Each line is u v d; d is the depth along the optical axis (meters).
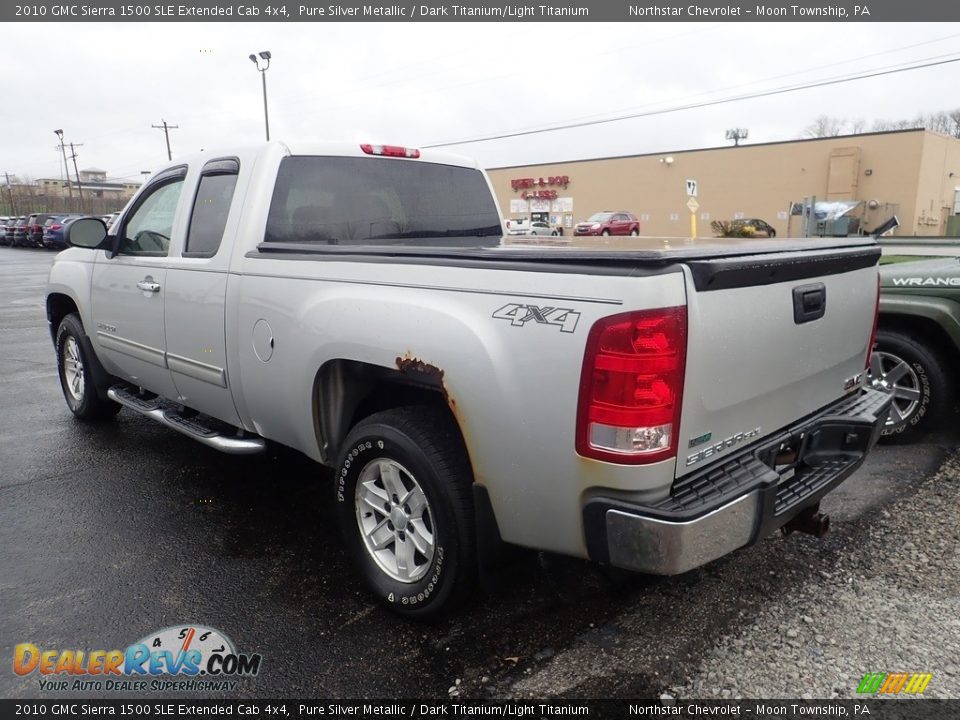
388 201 4.16
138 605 3.06
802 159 40.00
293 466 4.70
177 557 3.47
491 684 2.54
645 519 2.21
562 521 2.39
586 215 49.00
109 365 5.06
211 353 3.75
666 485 2.28
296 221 3.70
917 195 37.19
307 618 2.96
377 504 3.03
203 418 4.29
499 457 2.45
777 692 2.47
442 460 2.68
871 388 3.47
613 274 2.19
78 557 3.46
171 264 4.01
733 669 2.59
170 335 4.08
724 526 2.31
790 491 2.76
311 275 3.12
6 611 3.01
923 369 4.58
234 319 3.53
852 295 3.05
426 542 2.83
